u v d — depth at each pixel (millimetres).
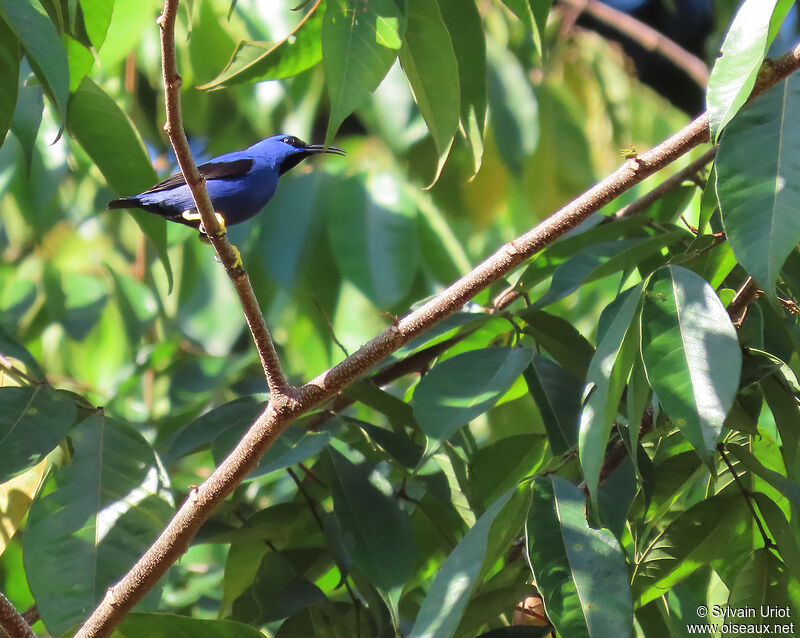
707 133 5734
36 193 11484
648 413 6727
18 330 12008
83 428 6211
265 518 7246
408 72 5898
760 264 4828
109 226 13578
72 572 5656
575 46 13117
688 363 4836
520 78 11828
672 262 6066
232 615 7453
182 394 10852
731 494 5887
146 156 7199
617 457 6453
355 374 5691
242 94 11414
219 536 7121
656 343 4922
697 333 4891
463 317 7074
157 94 12461
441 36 5734
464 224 12375
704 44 17703
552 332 7012
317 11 6102
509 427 9523
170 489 6102
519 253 5820
